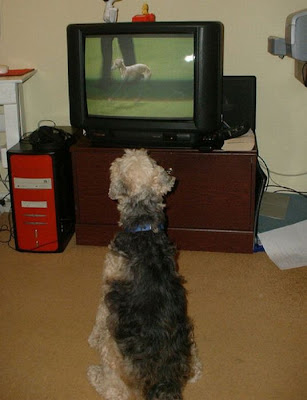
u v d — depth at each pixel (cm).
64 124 351
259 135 345
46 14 326
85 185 286
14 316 238
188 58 259
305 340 221
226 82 322
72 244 300
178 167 276
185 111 269
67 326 231
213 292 254
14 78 298
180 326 173
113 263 187
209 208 282
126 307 172
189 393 195
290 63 325
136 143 280
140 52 262
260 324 232
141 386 164
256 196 288
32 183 277
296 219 322
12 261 284
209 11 319
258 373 204
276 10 315
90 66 271
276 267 274
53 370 206
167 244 188
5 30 330
